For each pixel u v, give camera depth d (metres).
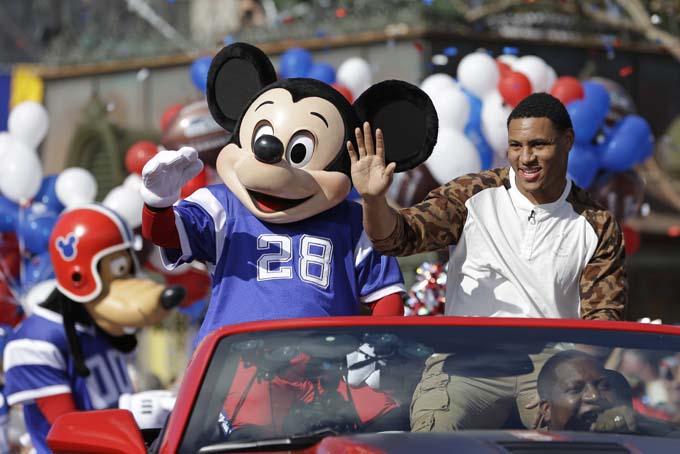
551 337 8.52
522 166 10.23
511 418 8.19
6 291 22.55
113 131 35.00
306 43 31.58
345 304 11.00
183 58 34.38
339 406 8.05
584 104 21.09
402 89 11.57
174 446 7.77
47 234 22.77
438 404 8.02
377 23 30.16
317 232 11.09
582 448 7.15
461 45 29.86
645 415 8.17
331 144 11.09
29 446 20.27
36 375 16.69
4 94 36.97
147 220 10.55
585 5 30.20
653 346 8.49
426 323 8.56
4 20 46.53
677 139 34.19
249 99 12.00
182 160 10.28
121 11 39.00
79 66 36.34
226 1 39.69
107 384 17.25
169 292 17.36
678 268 34.88
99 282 17.09
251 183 10.71
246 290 10.79
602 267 10.38
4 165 22.75
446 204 10.34
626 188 22.31
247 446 7.50
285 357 8.21
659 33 29.08
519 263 10.30
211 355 8.30
